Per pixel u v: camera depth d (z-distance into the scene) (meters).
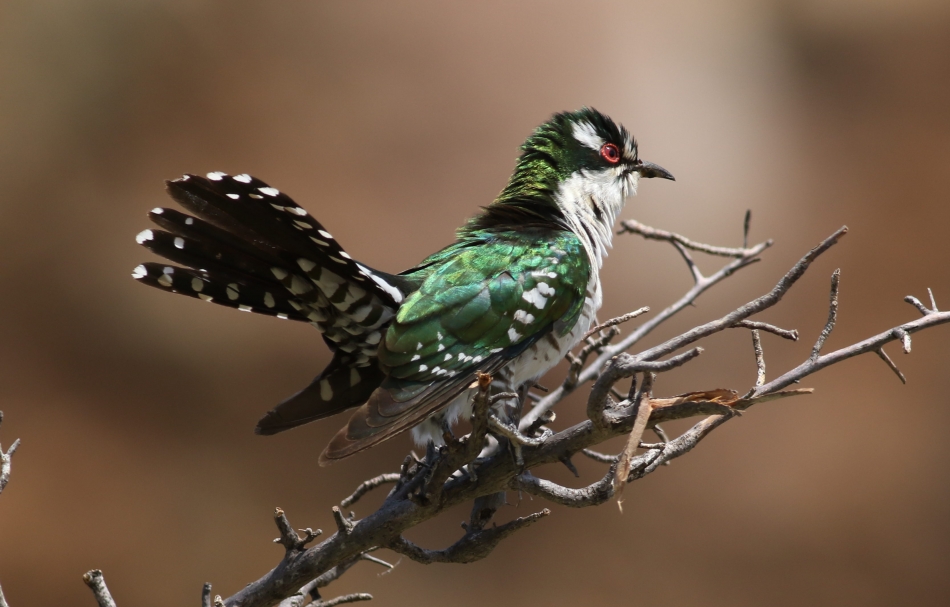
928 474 13.19
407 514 4.55
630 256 13.41
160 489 13.27
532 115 14.41
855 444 13.30
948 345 14.05
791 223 14.29
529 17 14.91
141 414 13.83
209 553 12.91
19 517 12.66
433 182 14.09
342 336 5.84
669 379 12.88
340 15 14.91
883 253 14.30
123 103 14.48
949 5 16.48
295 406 5.74
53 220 14.26
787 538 12.90
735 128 14.72
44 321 13.92
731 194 14.06
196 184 5.13
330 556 4.62
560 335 6.05
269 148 14.27
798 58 16.03
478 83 14.55
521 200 6.84
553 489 4.45
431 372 5.49
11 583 12.25
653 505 13.21
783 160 14.67
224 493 13.34
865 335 13.90
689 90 14.92
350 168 14.12
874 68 15.92
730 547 12.95
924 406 13.63
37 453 13.24
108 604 3.95
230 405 13.98
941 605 12.37
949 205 14.61
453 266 5.89
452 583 12.64
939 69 16.08
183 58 14.70
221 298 5.61
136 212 14.45
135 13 14.59
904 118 15.60
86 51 14.52
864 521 12.97
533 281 5.88
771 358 13.63
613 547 12.97
